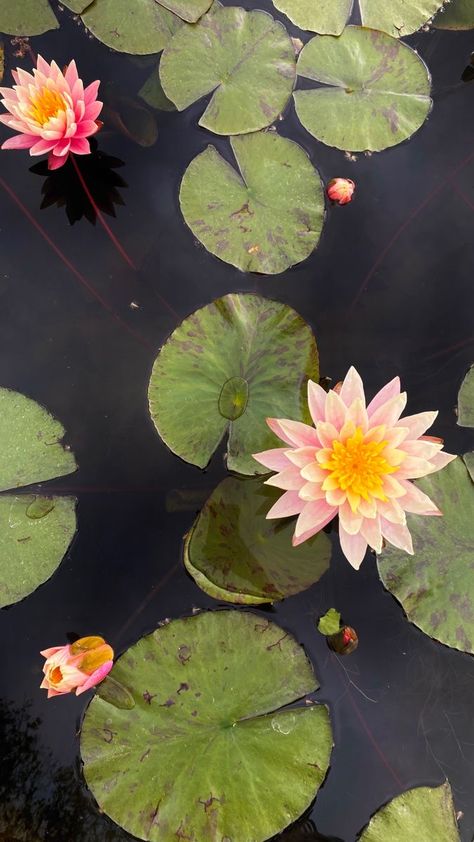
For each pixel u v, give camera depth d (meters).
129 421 2.33
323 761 1.91
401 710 2.07
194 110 2.71
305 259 2.50
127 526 2.23
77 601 2.13
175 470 2.27
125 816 1.80
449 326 2.52
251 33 2.74
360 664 2.10
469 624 2.03
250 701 1.94
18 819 1.87
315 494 1.85
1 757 1.96
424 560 2.10
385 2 2.83
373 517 1.84
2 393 2.26
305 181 2.56
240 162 2.58
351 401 1.92
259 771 1.85
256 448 2.18
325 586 2.18
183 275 2.52
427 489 2.16
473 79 2.85
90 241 2.58
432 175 2.71
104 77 2.80
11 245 2.57
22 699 2.02
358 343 2.48
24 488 2.21
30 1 2.86
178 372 2.24
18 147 2.52
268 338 2.29
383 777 1.97
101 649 1.88
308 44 2.75
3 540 2.09
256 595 2.01
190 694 1.93
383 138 2.67
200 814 1.80
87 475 2.26
